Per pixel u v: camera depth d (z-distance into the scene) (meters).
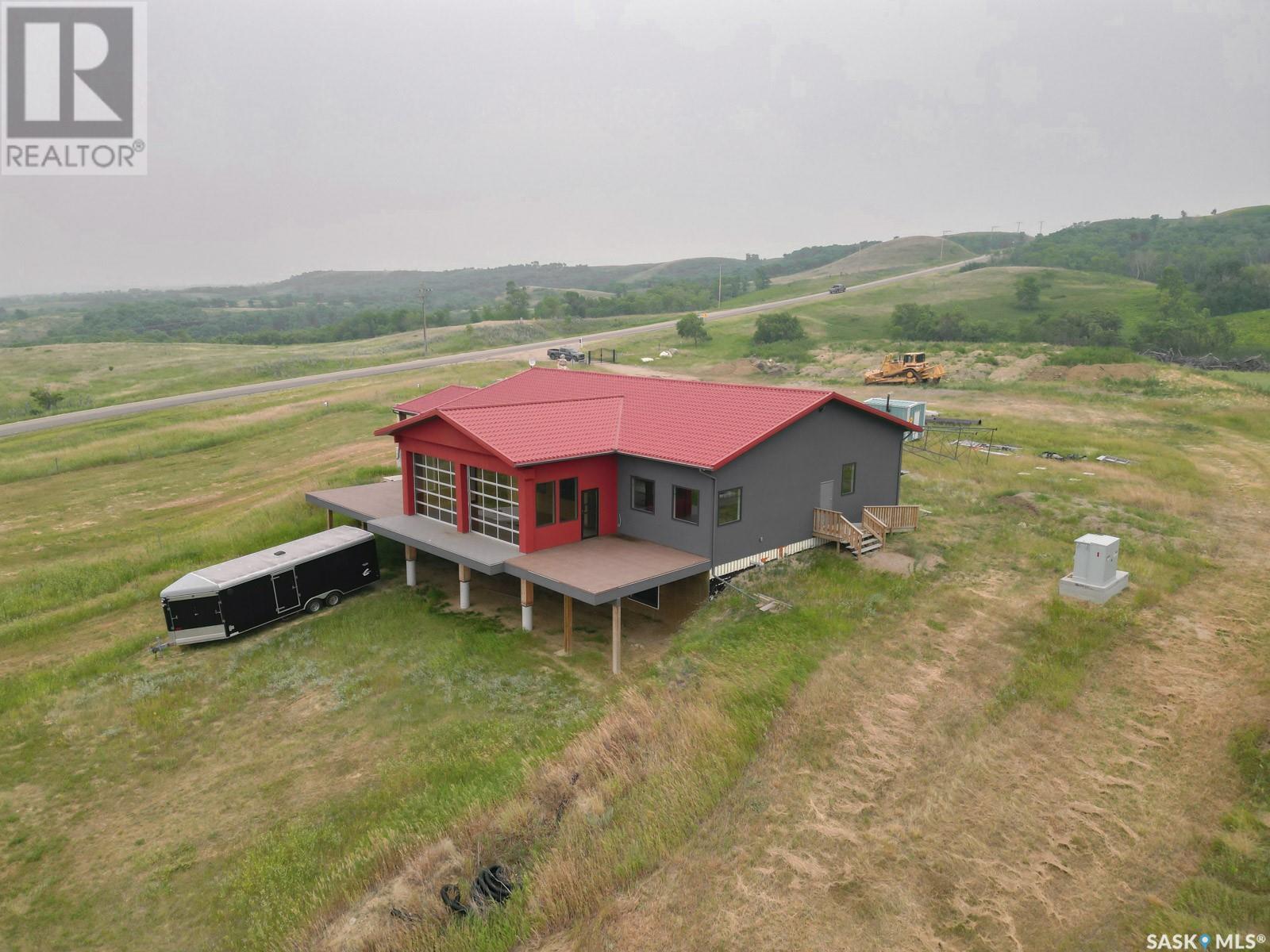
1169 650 18.45
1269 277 112.75
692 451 22.58
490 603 24.92
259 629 23.83
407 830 14.19
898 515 27.17
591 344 97.00
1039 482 33.59
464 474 25.06
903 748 14.77
